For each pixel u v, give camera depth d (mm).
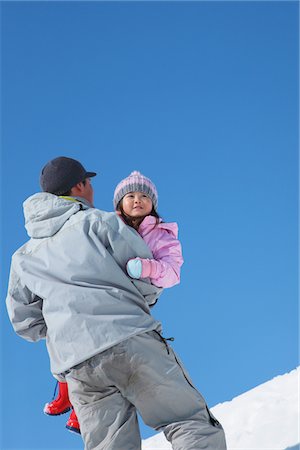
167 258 3295
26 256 3227
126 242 3174
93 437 3104
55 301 3084
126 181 3609
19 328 3357
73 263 3113
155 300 3307
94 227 3172
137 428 3135
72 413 3527
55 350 3084
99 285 3076
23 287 3291
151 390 3066
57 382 3617
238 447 4355
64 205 3270
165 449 4828
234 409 5230
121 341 3006
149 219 3404
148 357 3043
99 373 3039
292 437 4223
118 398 3111
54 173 3459
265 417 4715
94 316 3031
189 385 3145
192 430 3037
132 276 3131
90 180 3641
